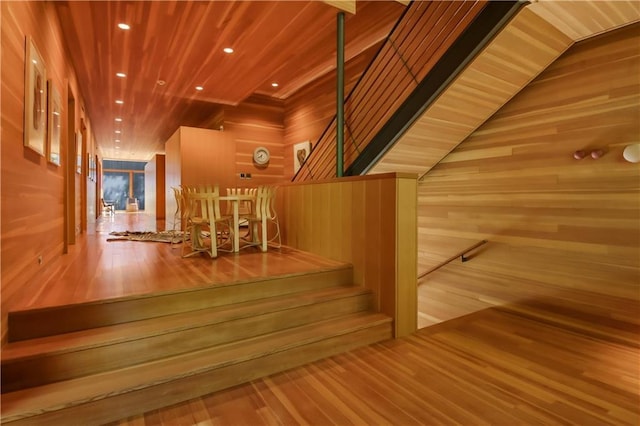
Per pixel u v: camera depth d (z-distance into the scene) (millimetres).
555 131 3545
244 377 2193
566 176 3461
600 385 2164
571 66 3414
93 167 9805
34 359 1834
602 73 3201
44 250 2928
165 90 6621
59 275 2914
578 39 3283
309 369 2361
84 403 1730
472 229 4348
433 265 4848
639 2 2666
